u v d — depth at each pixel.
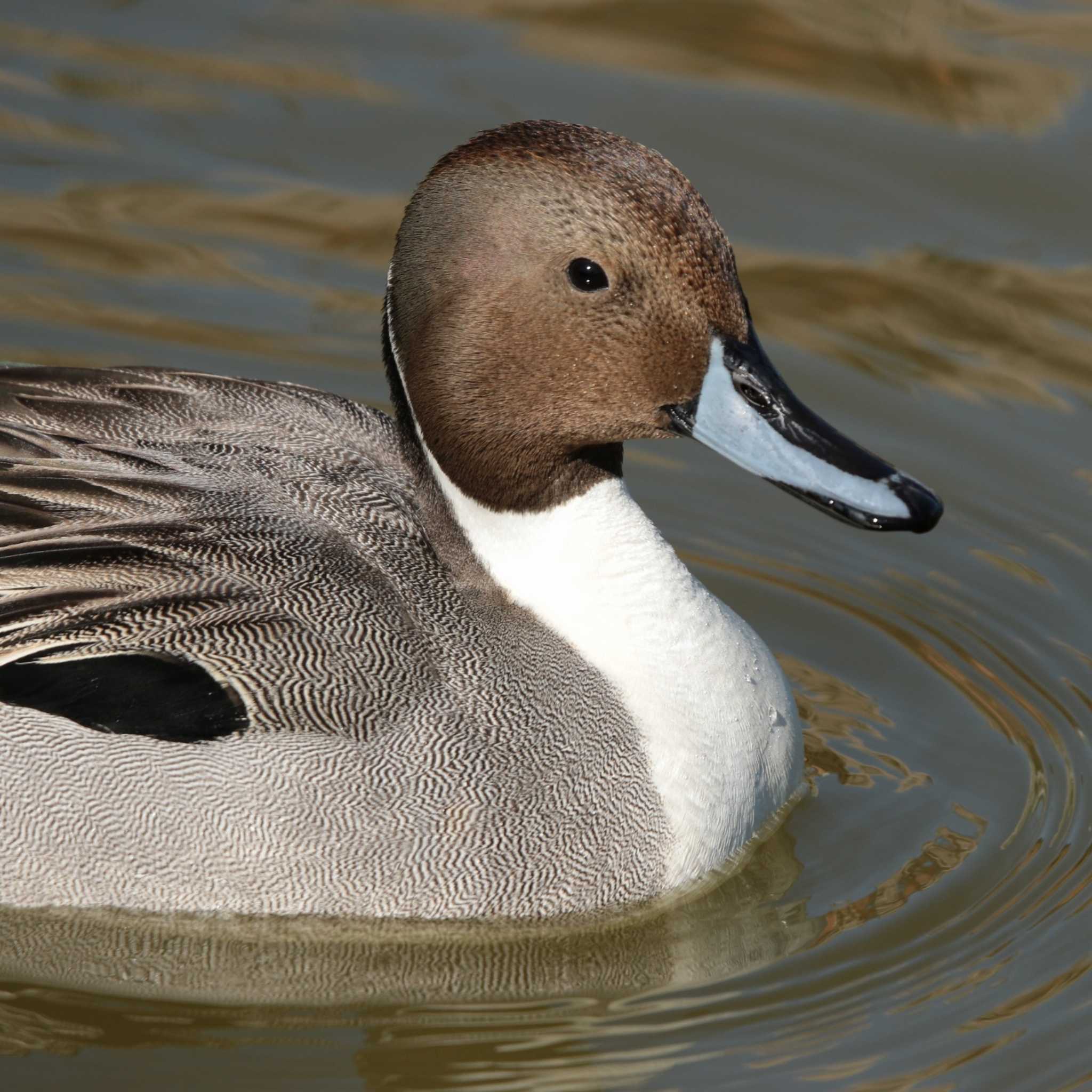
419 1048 9.41
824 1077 9.13
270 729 9.57
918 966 9.86
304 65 17.69
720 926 10.20
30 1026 9.51
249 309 15.10
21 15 18.28
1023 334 14.91
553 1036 9.51
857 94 17.33
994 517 13.53
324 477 10.41
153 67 17.61
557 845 9.80
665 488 14.11
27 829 9.73
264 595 9.73
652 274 9.16
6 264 15.31
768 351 14.73
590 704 9.95
